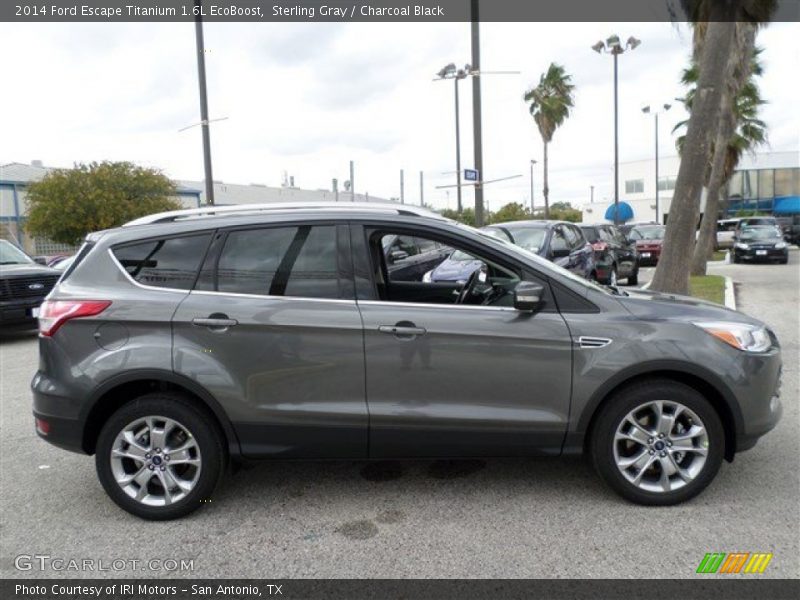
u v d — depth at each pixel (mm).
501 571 3088
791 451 4492
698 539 3320
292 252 3773
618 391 3656
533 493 3943
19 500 4102
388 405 3643
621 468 3666
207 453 3686
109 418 3717
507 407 3645
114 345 3666
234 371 3627
